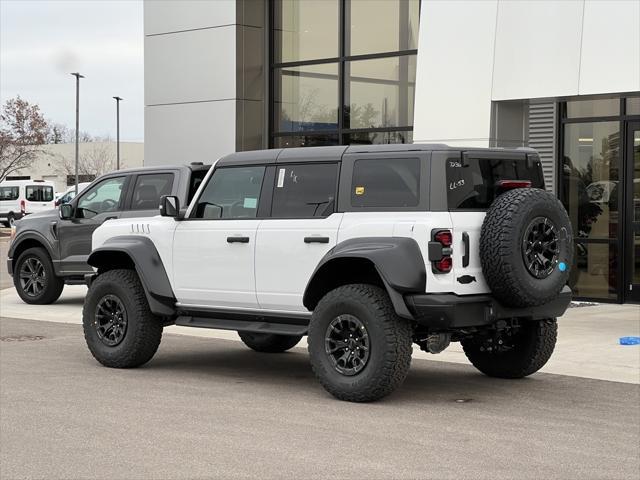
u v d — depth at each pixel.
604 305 14.46
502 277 7.77
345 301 7.93
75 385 8.76
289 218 8.59
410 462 6.14
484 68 13.95
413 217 7.85
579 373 9.39
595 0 12.98
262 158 8.92
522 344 8.88
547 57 13.40
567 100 13.73
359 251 7.86
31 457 6.27
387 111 17.19
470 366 9.89
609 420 7.37
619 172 14.50
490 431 6.99
